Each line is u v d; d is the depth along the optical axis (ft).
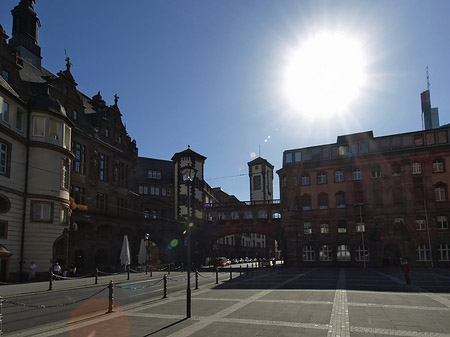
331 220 177.37
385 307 46.65
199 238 219.41
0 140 96.94
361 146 178.29
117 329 34.86
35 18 153.58
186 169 48.78
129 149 189.06
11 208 101.09
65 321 40.86
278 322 37.32
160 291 70.54
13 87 111.65
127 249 137.18
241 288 73.51
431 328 34.14
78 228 143.84
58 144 116.06
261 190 290.76
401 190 166.91
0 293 68.54
